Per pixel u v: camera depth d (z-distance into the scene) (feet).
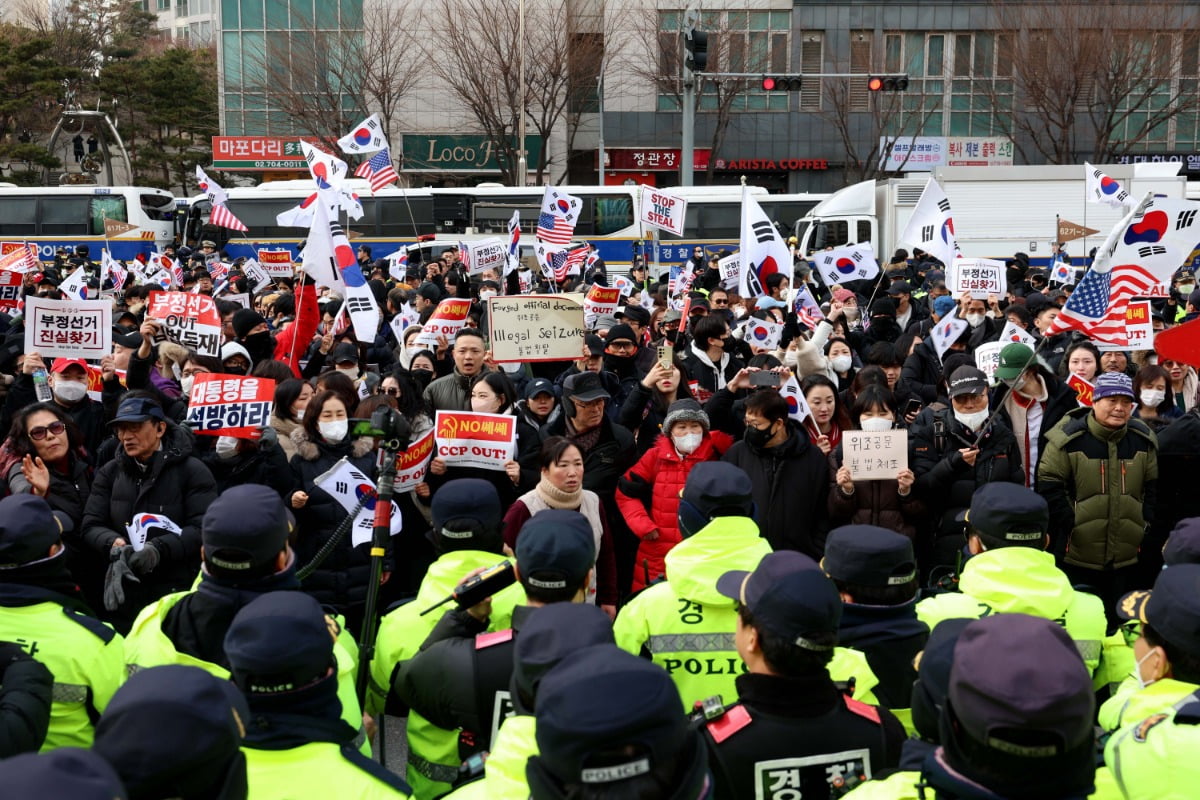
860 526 12.16
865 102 149.28
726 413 23.88
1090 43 132.26
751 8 146.30
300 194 108.17
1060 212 96.22
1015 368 22.50
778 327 28.60
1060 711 6.51
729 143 151.74
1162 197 24.21
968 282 35.76
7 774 5.54
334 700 9.25
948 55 147.74
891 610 11.76
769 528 19.86
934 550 20.93
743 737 9.33
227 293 54.95
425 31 145.28
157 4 228.02
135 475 19.06
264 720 8.89
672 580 12.40
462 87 139.03
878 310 36.81
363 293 29.73
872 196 98.99
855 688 10.91
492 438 20.74
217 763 6.88
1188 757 8.47
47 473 18.99
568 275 60.64
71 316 25.46
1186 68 138.21
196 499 18.69
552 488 18.51
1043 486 20.66
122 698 6.98
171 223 120.16
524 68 135.03
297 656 8.77
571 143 151.74
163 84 158.30
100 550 18.54
